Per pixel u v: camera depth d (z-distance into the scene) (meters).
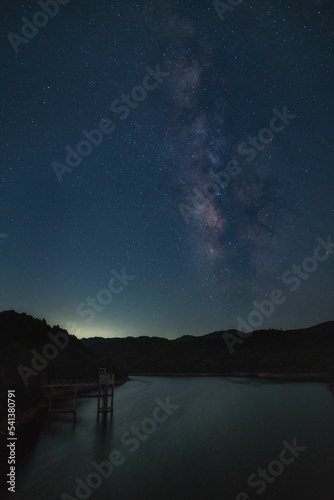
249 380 116.50
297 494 18.61
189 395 73.69
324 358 118.88
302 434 33.38
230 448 28.94
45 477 21.80
